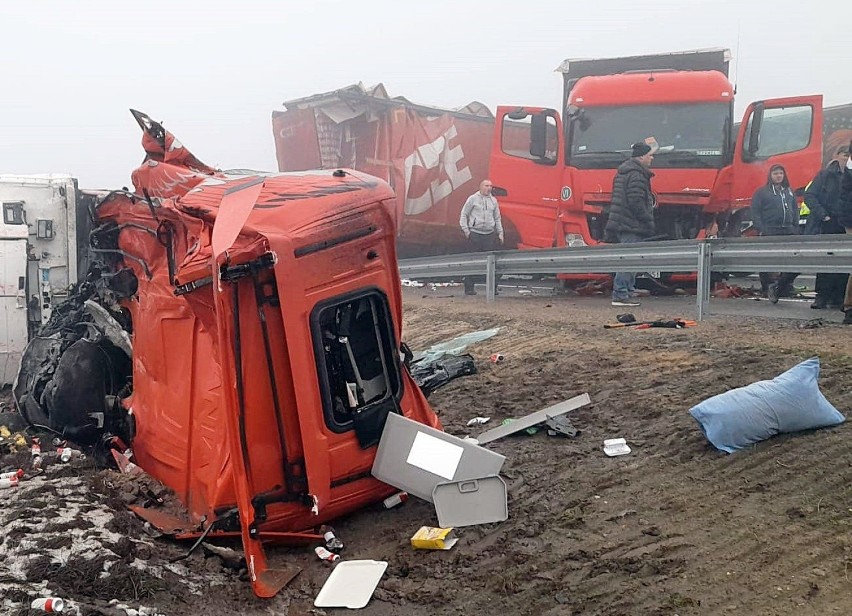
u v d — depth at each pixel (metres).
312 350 4.57
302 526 4.73
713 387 6.51
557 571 4.19
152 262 5.79
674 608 3.73
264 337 4.47
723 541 4.25
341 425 4.75
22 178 7.88
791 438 5.30
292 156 16.77
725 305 10.80
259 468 4.51
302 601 4.12
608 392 6.85
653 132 12.44
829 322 8.66
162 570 4.18
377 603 4.05
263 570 4.25
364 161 15.62
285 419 4.55
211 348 4.85
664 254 9.91
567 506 4.93
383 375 5.06
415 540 4.57
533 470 5.53
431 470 4.80
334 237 4.65
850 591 3.64
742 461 5.14
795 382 5.38
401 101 15.30
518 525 4.73
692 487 4.92
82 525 4.47
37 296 7.84
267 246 4.39
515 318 10.47
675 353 7.65
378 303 4.96
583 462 5.54
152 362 5.61
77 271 8.05
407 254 16.97
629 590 3.93
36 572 3.90
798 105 11.93
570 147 12.84
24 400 6.58
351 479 4.86
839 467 4.81
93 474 5.50
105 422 6.08
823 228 10.21
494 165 13.82
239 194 4.35
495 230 13.95
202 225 4.69
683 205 12.38
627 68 14.34
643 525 4.56
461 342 9.73
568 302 12.02
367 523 5.00
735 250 9.05
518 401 7.05
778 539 4.18
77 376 6.09
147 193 5.69
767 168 12.10
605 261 10.77
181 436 5.11
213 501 4.60
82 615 3.55
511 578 4.16
